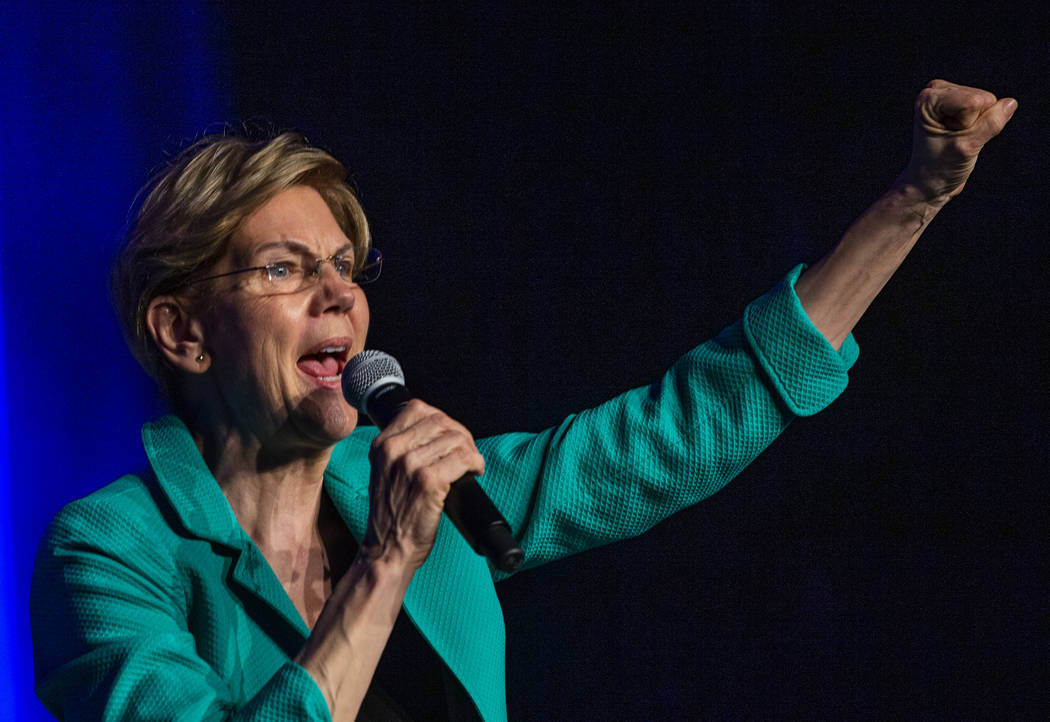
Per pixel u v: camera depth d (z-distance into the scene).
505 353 11.79
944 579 11.22
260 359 4.97
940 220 11.30
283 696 4.00
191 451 5.05
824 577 11.46
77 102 11.69
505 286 11.82
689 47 11.67
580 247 11.79
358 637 4.12
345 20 11.80
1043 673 10.91
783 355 5.38
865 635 11.32
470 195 11.85
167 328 5.15
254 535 5.10
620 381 11.69
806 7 11.43
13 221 11.73
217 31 11.74
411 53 11.84
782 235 11.46
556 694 11.70
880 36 11.27
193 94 11.69
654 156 11.73
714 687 11.53
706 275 11.62
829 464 11.55
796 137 11.47
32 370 11.87
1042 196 11.00
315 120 11.76
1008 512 11.12
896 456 11.41
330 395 4.96
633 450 5.51
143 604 4.62
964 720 11.07
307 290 5.07
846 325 5.48
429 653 5.23
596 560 11.84
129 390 11.99
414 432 4.30
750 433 5.42
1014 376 11.12
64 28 11.70
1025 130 10.98
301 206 5.20
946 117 5.01
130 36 11.73
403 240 11.83
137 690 4.25
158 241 5.06
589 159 11.80
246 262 5.03
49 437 11.91
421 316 11.82
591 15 11.80
